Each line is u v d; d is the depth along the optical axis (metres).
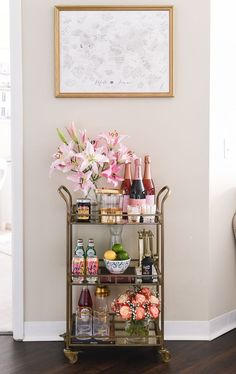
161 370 2.38
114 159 2.54
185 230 2.74
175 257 2.75
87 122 2.68
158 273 2.50
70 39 2.62
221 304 2.86
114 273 2.51
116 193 2.52
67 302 2.49
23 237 2.71
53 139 2.68
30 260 2.72
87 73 2.64
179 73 2.67
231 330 2.88
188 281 2.76
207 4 2.64
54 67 2.64
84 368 2.41
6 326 2.93
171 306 2.77
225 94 2.81
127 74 2.64
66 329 2.62
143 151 2.70
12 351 2.59
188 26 2.65
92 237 2.74
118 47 2.63
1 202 6.05
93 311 2.64
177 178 2.72
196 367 2.41
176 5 2.64
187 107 2.69
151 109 2.69
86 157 2.46
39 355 2.54
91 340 2.52
